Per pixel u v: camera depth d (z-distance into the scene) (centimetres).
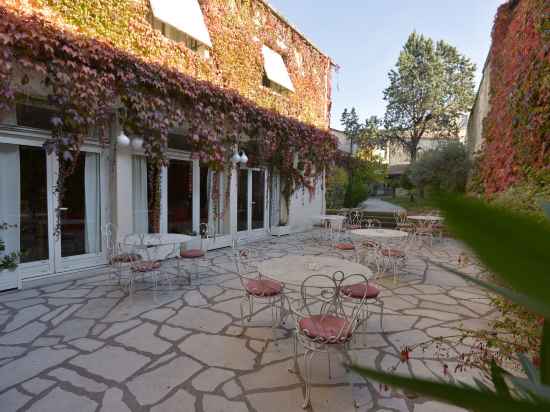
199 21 607
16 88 385
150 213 591
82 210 496
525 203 232
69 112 393
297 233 977
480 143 944
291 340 296
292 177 923
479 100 1012
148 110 479
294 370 249
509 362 218
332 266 311
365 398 220
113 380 231
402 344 294
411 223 875
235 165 692
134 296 400
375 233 553
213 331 311
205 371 245
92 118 417
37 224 446
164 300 390
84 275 475
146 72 465
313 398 218
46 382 227
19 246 432
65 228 478
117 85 441
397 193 2450
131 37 502
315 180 1005
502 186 564
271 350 278
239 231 803
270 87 863
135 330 310
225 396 217
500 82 661
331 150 1073
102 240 514
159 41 543
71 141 408
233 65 698
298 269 299
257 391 223
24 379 230
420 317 357
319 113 1064
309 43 977
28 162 438
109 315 343
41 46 366
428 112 2066
